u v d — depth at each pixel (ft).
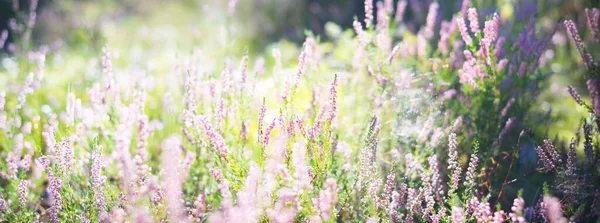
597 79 10.41
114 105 11.34
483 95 11.03
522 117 11.50
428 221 8.79
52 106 14.55
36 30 26.61
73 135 9.63
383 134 10.48
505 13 15.56
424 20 18.72
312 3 25.43
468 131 11.00
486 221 7.80
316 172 8.53
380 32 11.98
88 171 10.09
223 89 10.11
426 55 12.67
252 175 7.88
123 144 9.08
